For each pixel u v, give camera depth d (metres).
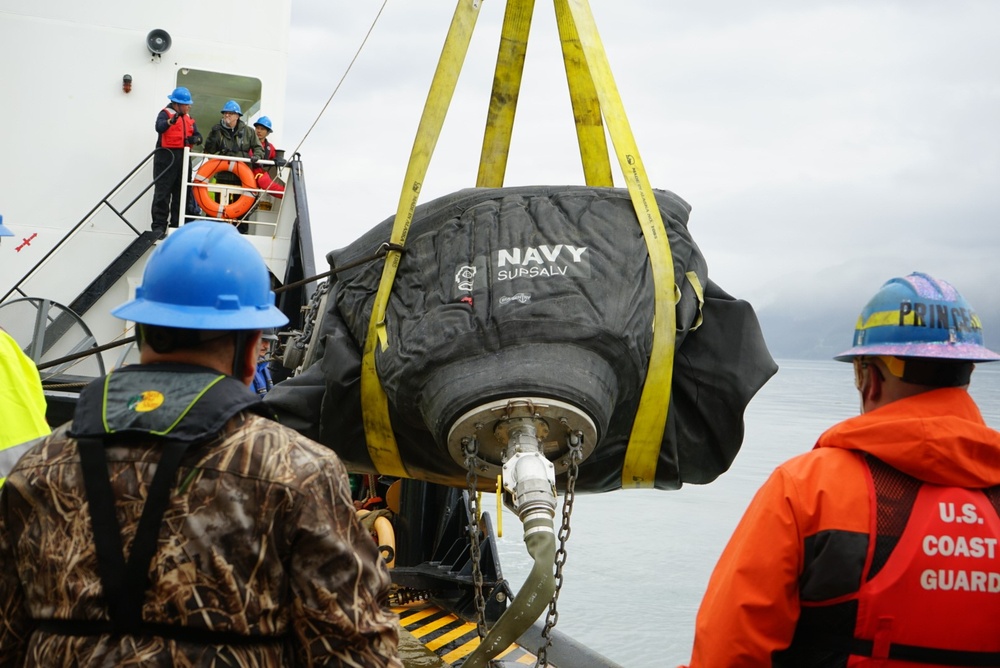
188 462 2.06
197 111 12.54
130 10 10.63
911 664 2.31
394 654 2.16
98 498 2.04
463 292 4.07
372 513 6.90
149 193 10.59
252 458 2.07
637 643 7.06
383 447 4.41
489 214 4.34
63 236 10.40
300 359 5.56
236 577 2.03
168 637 2.01
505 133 5.54
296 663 2.18
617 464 4.36
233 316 2.28
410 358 4.04
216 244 2.34
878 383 2.54
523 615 3.39
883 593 2.31
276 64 11.13
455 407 3.82
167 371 2.18
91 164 10.48
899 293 2.52
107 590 2.01
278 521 2.06
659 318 4.11
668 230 4.43
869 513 2.34
